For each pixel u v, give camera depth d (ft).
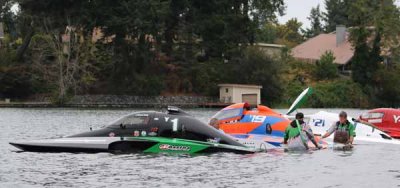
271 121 164.96
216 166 126.21
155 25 529.45
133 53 541.75
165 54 577.84
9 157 136.77
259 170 121.80
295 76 623.36
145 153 144.25
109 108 474.90
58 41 508.94
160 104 533.55
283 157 142.31
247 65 567.18
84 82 506.07
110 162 130.00
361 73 625.41
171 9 561.84
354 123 181.68
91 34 522.06
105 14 520.83
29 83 511.40
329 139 176.45
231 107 169.78
